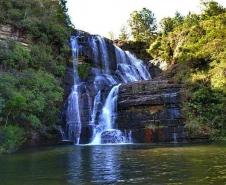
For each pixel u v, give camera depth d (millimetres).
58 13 40812
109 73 43438
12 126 26453
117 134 32688
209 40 41312
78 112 35062
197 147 25844
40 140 29625
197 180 13875
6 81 26875
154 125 32531
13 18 33875
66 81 36500
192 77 36875
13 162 19422
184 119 32844
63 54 37875
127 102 34031
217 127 33094
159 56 48312
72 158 20844
